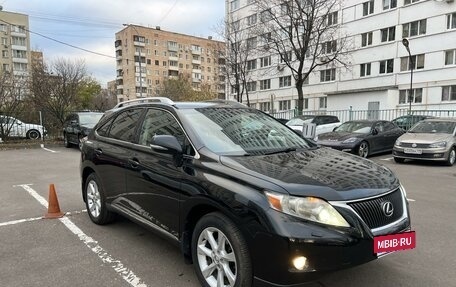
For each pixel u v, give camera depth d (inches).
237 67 1528.1
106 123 215.0
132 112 194.7
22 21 3230.8
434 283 139.7
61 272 152.3
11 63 3166.8
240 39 1530.5
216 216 127.6
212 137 151.3
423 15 1263.5
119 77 3826.3
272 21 1439.5
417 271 149.6
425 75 1266.0
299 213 111.9
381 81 1406.3
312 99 1678.2
